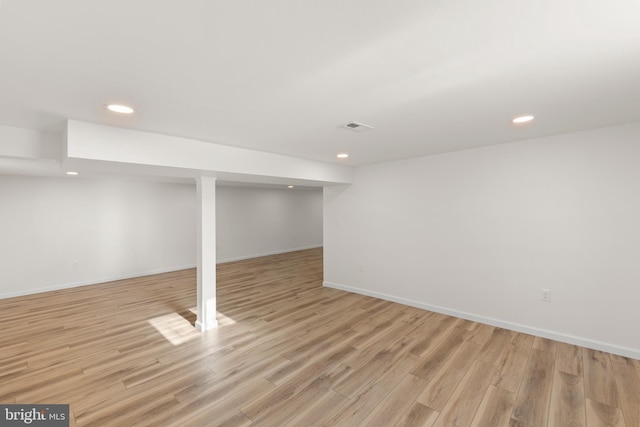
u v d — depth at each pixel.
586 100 1.93
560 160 2.99
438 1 0.96
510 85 1.68
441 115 2.20
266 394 2.23
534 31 1.14
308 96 1.80
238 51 1.28
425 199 4.04
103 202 5.63
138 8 0.97
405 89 1.71
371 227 4.67
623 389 2.25
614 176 2.72
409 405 2.11
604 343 2.82
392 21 1.07
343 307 4.20
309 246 9.98
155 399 2.17
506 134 2.88
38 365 2.63
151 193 6.27
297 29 1.12
